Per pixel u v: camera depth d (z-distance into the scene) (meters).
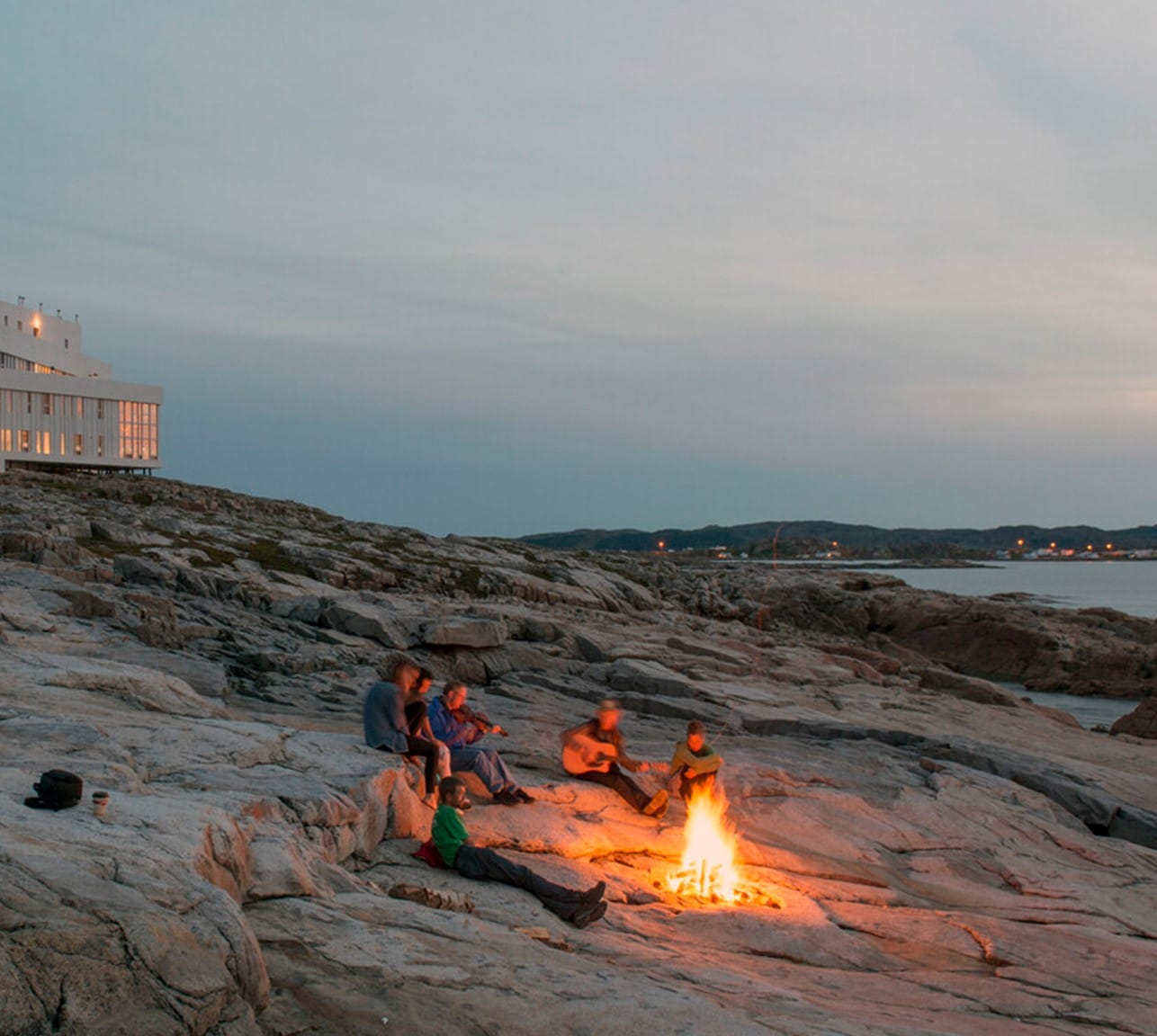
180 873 5.76
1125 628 64.62
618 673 27.95
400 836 10.55
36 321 102.44
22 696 12.13
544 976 6.61
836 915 11.40
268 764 10.51
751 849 13.39
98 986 4.49
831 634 67.00
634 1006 6.23
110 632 21.66
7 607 20.97
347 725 18.06
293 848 7.90
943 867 14.65
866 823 15.72
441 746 11.92
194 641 25.11
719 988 7.73
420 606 34.72
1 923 4.58
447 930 7.29
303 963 6.09
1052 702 50.94
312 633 28.64
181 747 10.33
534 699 24.80
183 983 4.75
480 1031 5.63
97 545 42.03
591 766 14.05
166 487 77.06
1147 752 28.33
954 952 10.75
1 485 64.88
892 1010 8.43
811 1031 6.66
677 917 10.53
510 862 9.67
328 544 53.91
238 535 51.53
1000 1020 8.66
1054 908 13.41
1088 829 18.48
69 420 88.38
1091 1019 9.02
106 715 11.76
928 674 40.38
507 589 50.44
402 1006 5.73
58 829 6.12
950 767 20.05
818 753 20.92
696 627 51.53
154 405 96.94
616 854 12.16
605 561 77.06
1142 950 11.60
